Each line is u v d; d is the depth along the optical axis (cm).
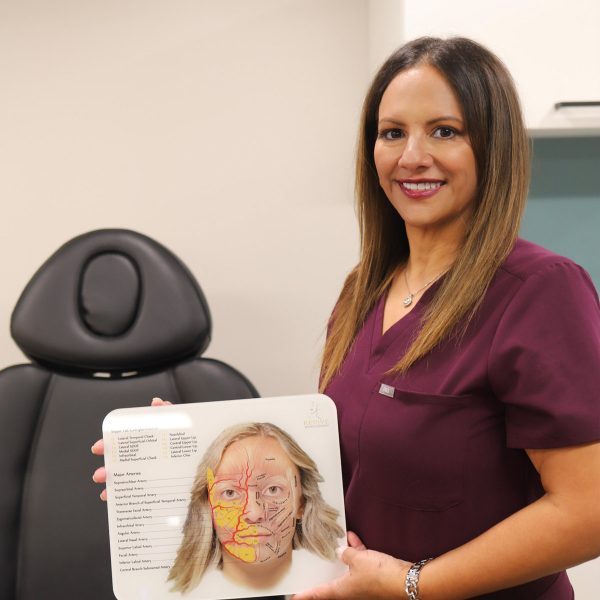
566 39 150
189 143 186
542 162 171
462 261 93
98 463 141
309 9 184
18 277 186
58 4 181
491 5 149
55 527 139
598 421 82
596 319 87
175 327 140
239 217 188
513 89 93
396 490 95
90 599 138
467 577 88
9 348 188
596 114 152
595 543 83
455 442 90
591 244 173
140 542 103
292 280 190
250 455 103
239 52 184
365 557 96
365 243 111
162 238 187
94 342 139
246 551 102
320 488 101
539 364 85
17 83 182
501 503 92
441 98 92
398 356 98
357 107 186
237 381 140
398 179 96
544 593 99
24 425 141
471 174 93
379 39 172
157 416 104
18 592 138
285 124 186
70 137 184
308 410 102
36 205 185
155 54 183
